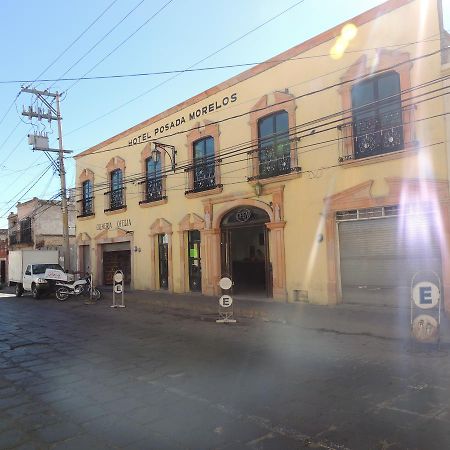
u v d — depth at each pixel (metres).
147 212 20.84
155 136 20.17
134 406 5.64
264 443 4.43
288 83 14.21
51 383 6.82
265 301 14.78
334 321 10.94
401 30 11.41
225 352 8.76
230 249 17.30
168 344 9.70
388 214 11.92
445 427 4.71
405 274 11.63
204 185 17.52
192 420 5.09
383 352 8.41
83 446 4.45
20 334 11.56
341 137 12.68
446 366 7.29
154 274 20.55
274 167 14.64
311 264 13.55
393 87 11.75
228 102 16.38
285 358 8.15
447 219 10.63
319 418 5.07
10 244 42.34
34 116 23.88
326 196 13.09
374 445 4.32
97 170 24.77
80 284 20.81
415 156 11.16
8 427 5.03
